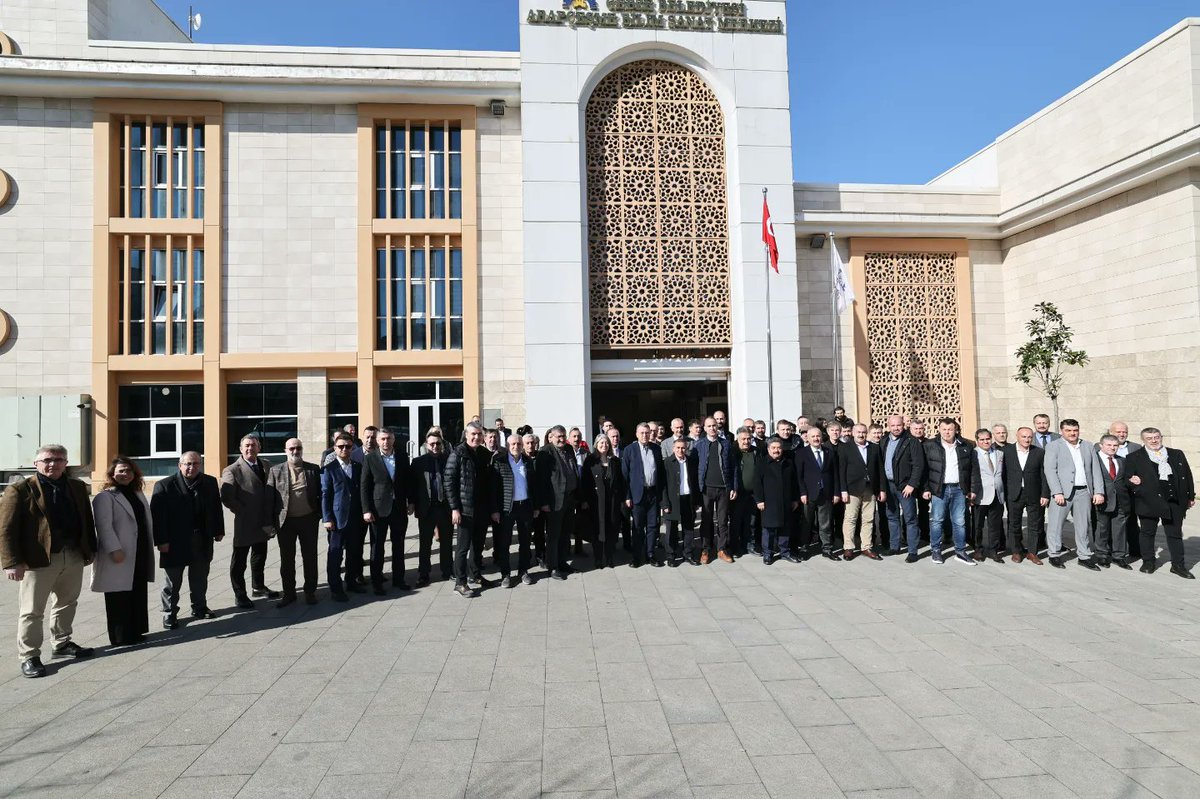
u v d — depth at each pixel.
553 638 5.85
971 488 8.65
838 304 15.90
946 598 6.99
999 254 16.98
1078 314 14.86
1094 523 8.98
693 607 6.78
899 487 8.87
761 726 4.11
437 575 8.41
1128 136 13.78
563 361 14.23
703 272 15.09
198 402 14.62
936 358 16.42
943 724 4.11
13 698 4.71
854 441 9.21
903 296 16.47
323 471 7.31
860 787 3.40
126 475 6.05
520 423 15.08
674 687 4.73
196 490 6.69
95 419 14.00
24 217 14.08
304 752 3.85
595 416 22.84
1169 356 12.95
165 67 13.94
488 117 15.45
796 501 9.16
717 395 17.16
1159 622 6.10
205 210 14.54
